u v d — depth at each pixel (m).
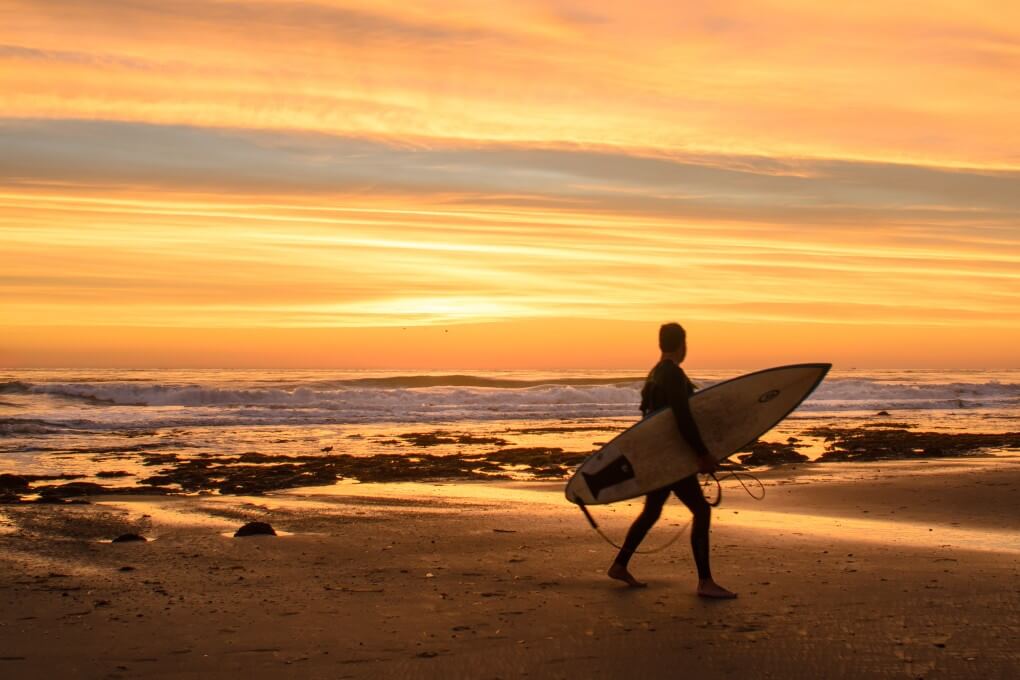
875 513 9.86
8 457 17.02
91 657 4.65
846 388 44.03
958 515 9.70
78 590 6.14
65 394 30.53
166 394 30.91
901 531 8.62
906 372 104.56
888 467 15.12
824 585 6.20
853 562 7.01
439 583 6.37
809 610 5.52
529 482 13.62
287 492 12.16
